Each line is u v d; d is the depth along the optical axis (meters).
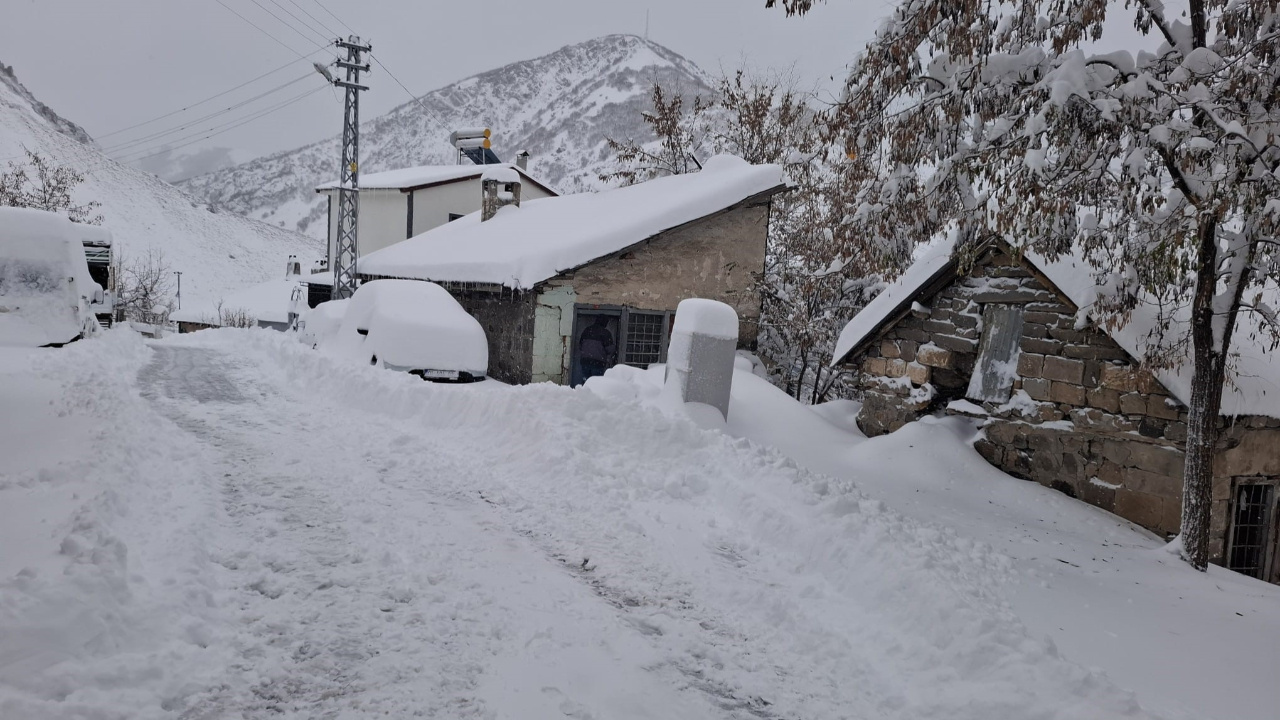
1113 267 7.81
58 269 12.38
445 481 6.39
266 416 8.68
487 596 4.11
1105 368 9.26
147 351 14.33
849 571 4.92
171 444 6.77
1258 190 6.30
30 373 9.19
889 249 8.06
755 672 3.67
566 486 6.34
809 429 11.16
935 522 7.61
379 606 3.87
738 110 25.03
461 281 16.69
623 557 4.95
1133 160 6.56
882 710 3.44
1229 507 9.12
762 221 17.42
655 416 7.91
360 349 14.87
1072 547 7.54
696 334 9.91
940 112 7.25
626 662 3.59
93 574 3.43
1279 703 4.09
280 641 3.45
